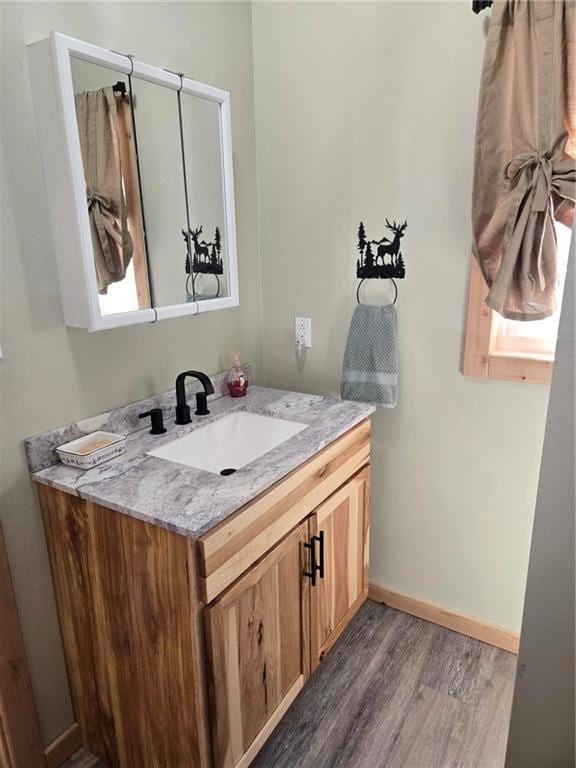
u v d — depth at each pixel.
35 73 1.19
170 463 1.35
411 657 1.84
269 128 1.93
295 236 1.97
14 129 1.20
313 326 2.02
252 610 1.28
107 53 1.26
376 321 1.80
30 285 1.27
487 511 1.81
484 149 1.45
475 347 1.69
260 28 1.86
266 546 1.30
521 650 1.35
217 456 1.69
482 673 1.77
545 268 1.43
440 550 1.94
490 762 1.47
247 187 1.97
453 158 1.61
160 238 1.49
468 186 1.60
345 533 1.72
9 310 1.24
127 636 1.27
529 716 1.37
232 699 1.25
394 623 2.01
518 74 1.36
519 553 1.79
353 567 1.81
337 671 1.78
